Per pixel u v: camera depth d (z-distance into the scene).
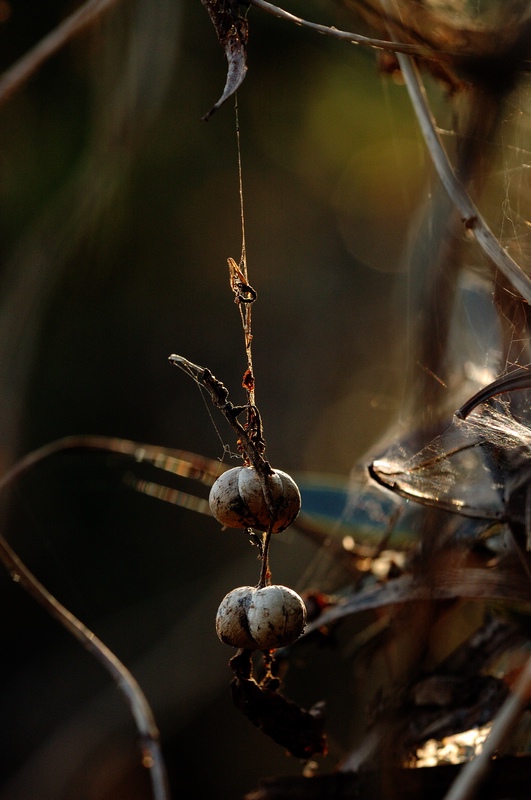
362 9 0.37
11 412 0.76
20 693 1.04
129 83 0.62
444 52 0.35
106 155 0.67
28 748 0.97
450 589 0.36
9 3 0.88
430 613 0.37
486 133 0.35
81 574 1.12
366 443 1.18
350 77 0.98
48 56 0.44
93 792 0.86
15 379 0.76
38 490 1.10
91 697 1.01
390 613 0.38
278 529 0.34
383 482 0.37
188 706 0.93
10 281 0.76
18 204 0.92
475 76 0.35
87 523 1.14
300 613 0.33
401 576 0.38
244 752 0.89
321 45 0.95
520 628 0.37
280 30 0.97
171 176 1.17
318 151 1.15
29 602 1.11
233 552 1.12
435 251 0.36
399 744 0.36
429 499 0.36
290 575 0.86
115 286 1.24
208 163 1.19
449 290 0.36
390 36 0.36
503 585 0.36
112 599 1.10
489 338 0.38
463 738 0.36
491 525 0.37
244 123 1.15
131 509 1.16
